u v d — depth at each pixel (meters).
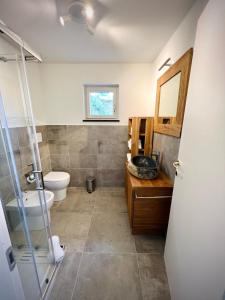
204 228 0.74
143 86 2.49
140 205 1.58
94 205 2.35
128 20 1.35
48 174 2.60
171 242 1.22
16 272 0.58
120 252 1.53
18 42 1.19
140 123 2.24
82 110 2.60
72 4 1.14
